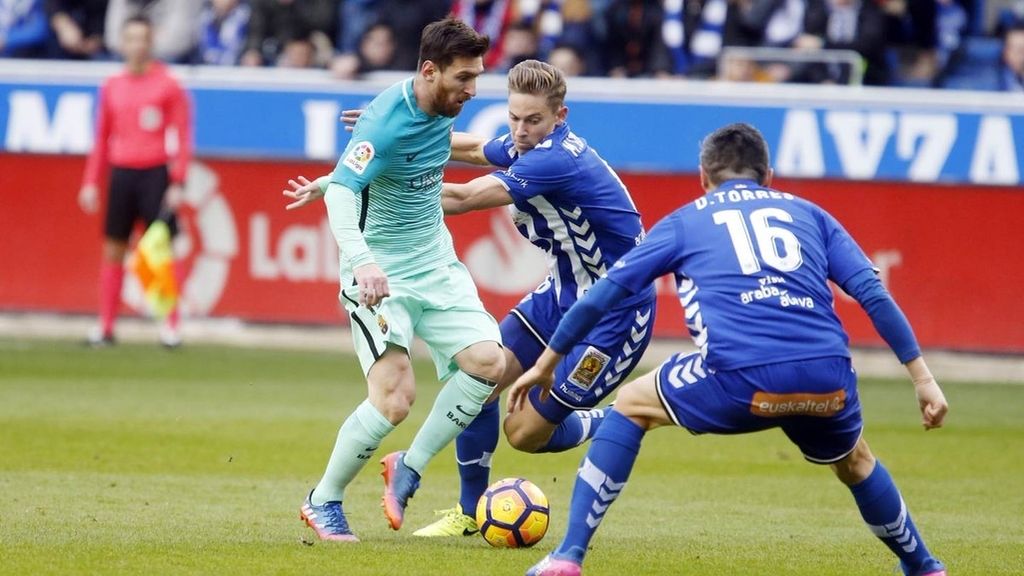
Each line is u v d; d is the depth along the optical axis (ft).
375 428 72.49
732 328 59.77
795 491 97.14
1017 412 138.82
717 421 60.44
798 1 184.65
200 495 88.28
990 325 164.25
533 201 80.02
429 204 75.61
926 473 106.01
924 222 164.96
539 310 82.28
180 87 163.12
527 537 72.54
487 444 77.61
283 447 109.19
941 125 164.55
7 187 180.86
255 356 164.04
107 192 165.78
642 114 169.48
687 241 61.36
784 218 61.98
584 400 81.05
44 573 62.28
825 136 166.30
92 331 178.91
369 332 73.77
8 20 208.03
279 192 175.22
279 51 195.31
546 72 77.97
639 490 96.37
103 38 208.85
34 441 107.86
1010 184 163.53
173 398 132.98
